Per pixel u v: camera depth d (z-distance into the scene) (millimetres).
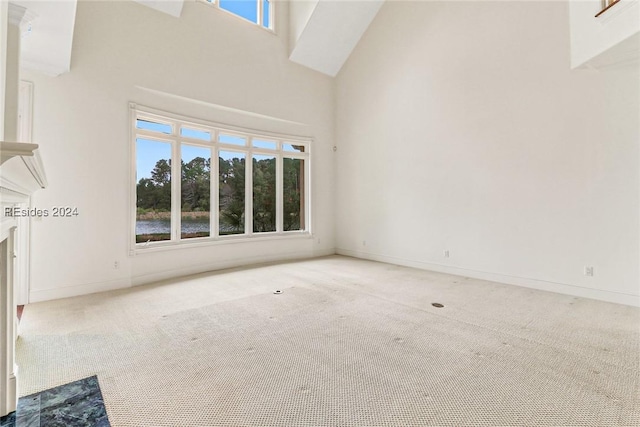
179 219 4809
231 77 5234
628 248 3352
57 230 3586
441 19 4980
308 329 2742
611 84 3410
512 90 4180
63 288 3631
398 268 5363
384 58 5895
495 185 4387
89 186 3801
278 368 2094
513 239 4227
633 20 2688
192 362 2170
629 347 2383
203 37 4883
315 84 6570
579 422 1562
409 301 3527
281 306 3350
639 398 1750
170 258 4625
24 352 2305
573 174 3693
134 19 4160
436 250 5133
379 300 3562
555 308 3275
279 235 6176
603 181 3488
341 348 2381
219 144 5328
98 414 1632
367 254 6324
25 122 3359
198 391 1834
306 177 6617
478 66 4539
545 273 3949
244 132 5551
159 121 4590
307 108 6430
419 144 5355
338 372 2041
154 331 2689
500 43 4289
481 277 4562
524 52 4059
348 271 5105
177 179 4777
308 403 1723
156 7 4336
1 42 1342
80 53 3707
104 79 3896
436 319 2982
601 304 3395
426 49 5211
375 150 6121
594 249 3572
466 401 1735
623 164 3357
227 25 5188
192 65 4750
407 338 2559
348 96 6645
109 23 3938
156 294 3781
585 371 2043
